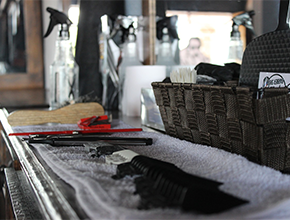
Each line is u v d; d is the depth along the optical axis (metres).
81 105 0.85
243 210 0.28
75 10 1.29
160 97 0.61
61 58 1.14
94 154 0.48
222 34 0.97
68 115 0.84
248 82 0.57
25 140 0.59
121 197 0.31
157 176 0.33
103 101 1.20
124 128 0.74
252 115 0.40
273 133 0.40
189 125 0.54
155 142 0.58
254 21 0.89
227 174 0.37
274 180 0.35
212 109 0.47
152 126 0.75
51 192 0.35
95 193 0.32
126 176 0.37
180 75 0.62
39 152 0.52
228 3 0.95
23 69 2.19
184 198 0.29
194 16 1.03
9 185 0.66
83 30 1.20
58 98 1.14
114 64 1.16
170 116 0.60
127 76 1.01
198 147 0.49
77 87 1.16
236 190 0.32
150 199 0.30
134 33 1.13
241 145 0.44
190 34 1.05
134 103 0.99
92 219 0.28
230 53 0.95
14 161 0.74
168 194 0.30
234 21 0.93
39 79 2.24
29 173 0.45
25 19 2.16
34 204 0.56
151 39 1.09
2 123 0.84
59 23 1.14
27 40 2.18
